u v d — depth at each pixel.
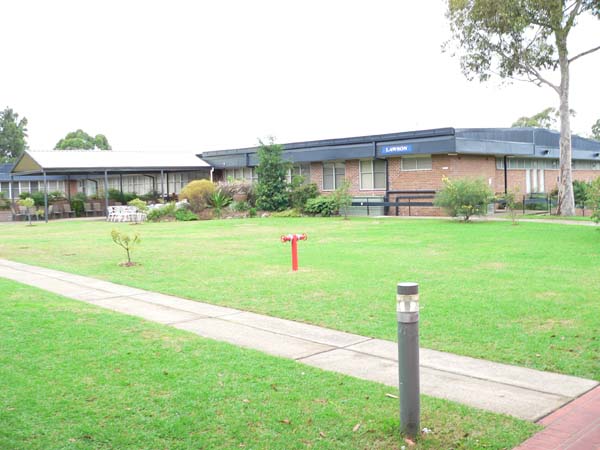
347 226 25.41
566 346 6.93
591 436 4.56
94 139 84.88
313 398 5.36
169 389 5.59
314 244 18.41
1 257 17.17
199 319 8.68
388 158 33.31
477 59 29.19
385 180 33.88
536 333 7.50
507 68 28.88
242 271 13.23
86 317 8.66
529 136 35.69
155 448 4.43
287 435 4.62
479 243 17.50
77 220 37.03
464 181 25.94
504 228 22.17
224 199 35.94
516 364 6.35
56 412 5.07
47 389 5.60
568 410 5.07
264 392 5.50
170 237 22.17
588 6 26.41
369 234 21.31
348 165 35.78
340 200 30.86
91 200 44.34
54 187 51.78
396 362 6.47
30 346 7.06
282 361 6.44
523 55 28.08
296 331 7.90
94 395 5.45
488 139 32.00
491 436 4.56
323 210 32.97
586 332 7.50
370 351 6.91
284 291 10.70
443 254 15.25
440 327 7.84
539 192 38.59
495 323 8.02
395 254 15.51
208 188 35.97
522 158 37.00
